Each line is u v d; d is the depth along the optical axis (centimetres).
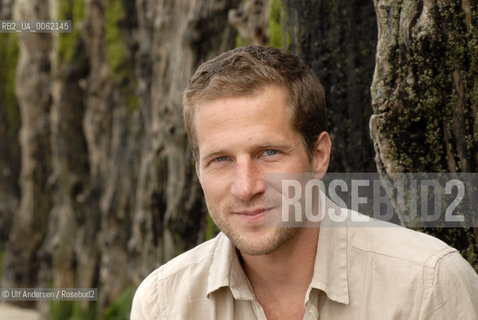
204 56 555
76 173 928
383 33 288
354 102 378
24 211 1159
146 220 658
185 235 573
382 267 219
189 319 236
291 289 229
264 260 225
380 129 290
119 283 814
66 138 927
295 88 213
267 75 209
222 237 241
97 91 864
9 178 1355
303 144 216
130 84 830
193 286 237
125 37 836
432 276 212
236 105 208
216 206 217
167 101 585
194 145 222
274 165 211
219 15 544
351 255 223
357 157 378
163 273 245
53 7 937
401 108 283
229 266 229
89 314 885
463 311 213
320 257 222
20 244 1163
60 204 950
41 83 1086
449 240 288
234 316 232
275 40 436
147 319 241
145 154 719
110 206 826
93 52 866
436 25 273
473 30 273
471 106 279
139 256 695
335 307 222
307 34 388
